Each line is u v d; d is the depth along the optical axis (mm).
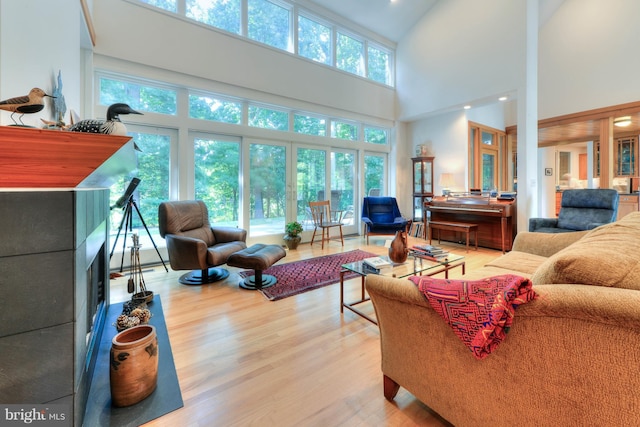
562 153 9055
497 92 4719
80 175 1109
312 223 5387
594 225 3615
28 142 978
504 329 912
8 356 977
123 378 1323
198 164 4109
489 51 4797
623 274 843
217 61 4066
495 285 954
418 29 5867
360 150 6039
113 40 3318
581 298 791
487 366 993
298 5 4898
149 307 2422
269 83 4578
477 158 6039
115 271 3475
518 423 942
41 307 1029
